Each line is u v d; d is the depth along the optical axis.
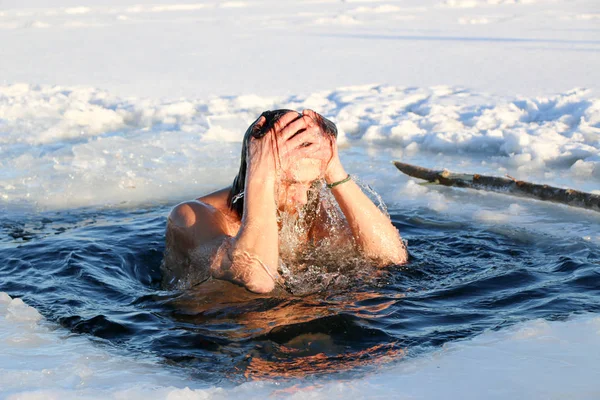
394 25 16.84
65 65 12.16
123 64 12.16
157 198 5.58
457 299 3.17
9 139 7.53
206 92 9.54
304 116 3.42
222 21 18.34
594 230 4.38
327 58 12.29
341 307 3.07
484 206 5.02
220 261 3.27
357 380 2.45
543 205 4.98
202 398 2.33
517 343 2.70
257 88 9.73
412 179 5.84
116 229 4.55
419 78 10.16
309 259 3.62
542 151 6.23
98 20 19.03
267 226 3.28
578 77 9.65
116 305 3.24
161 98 9.20
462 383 2.40
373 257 3.63
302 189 3.47
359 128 7.60
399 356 2.63
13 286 3.48
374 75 10.53
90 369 2.58
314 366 2.57
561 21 16.39
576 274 3.44
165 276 3.61
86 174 6.14
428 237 4.23
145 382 2.48
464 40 13.95
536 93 8.60
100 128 8.04
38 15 20.34
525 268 3.54
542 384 2.38
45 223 4.90
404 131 7.23
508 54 12.08
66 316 3.07
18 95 9.62
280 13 19.86
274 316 3.00
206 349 2.73
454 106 8.09
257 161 3.34
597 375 2.43
